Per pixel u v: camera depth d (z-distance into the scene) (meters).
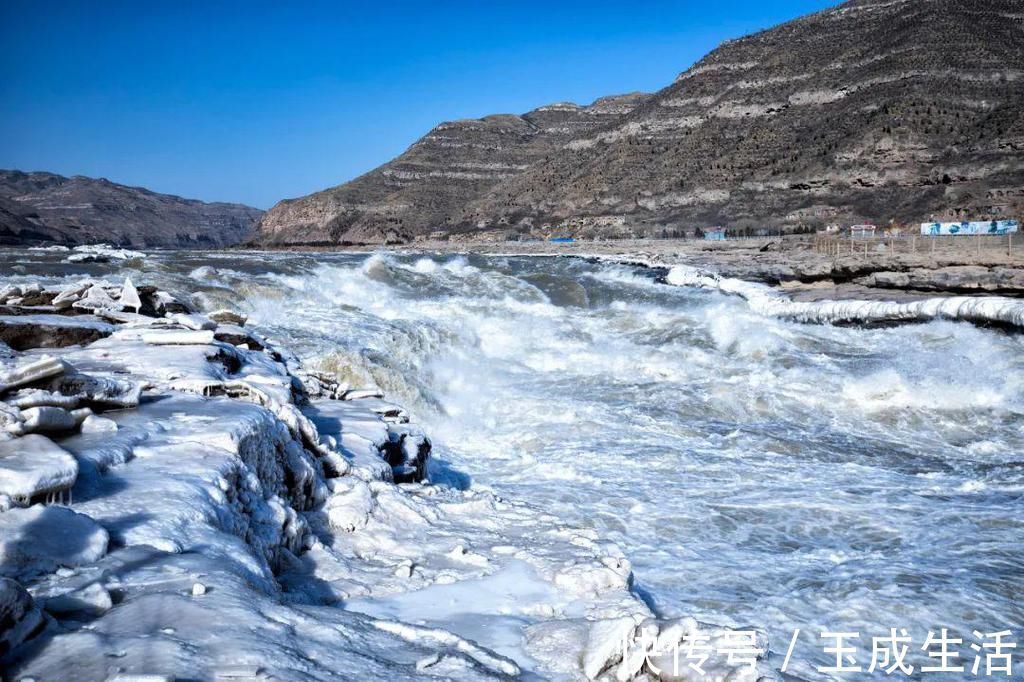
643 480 11.88
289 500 6.44
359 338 18.27
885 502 10.84
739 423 15.80
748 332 22.56
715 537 9.33
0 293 12.12
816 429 15.42
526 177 178.75
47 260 35.31
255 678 2.83
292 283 27.39
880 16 155.38
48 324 9.55
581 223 131.25
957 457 13.80
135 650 2.91
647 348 21.45
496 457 13.56
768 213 108.38
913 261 28.12
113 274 25.25
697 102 160.50
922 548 9.01
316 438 7.43
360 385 15.48
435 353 19.81
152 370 7.88
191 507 4.55
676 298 33.38
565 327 23.91
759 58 165.50
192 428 5.86
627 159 151.88
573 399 17.06
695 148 141.00
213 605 3.41
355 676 3.10
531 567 5.56
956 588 7.82
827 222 95.81
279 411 7.24
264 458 6.23
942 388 16.83
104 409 6.36
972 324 21.25
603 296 34.34
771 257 44.84
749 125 139.00
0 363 6.62
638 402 16.89
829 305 25.27
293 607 3.82
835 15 164.00
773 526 9.77
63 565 3.58
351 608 4.66
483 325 23.31
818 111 130.62
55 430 5.34
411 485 8.28
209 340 9.43
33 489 4.10
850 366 19.11
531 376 19.42
